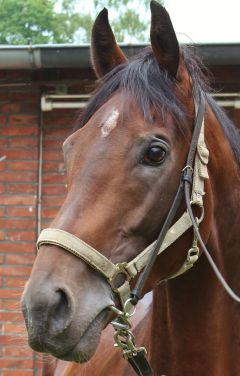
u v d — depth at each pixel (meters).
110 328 2.57
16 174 4.70
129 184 1.72
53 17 14.94
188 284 1.96
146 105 1.79
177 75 1.91
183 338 1.99
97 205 1.71
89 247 1.67
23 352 4.55
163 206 1.78
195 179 1.84
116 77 1.90
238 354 2.04
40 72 4.66
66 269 1.64
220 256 2.00
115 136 1.76
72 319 1.58
